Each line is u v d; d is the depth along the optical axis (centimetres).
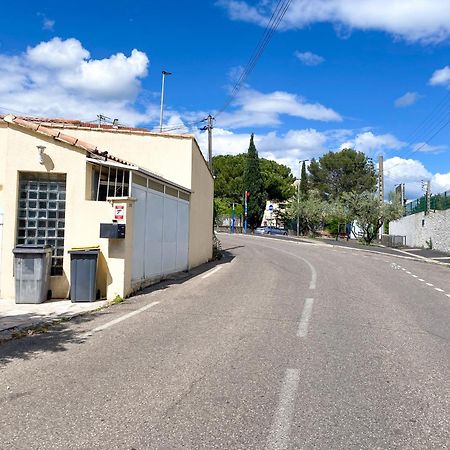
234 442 373
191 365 568
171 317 862
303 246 3641
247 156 6550
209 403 450
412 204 4444
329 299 1097
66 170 1074
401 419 422
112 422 406
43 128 1078
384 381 521
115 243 1050
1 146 1078
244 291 1205
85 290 1010
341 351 640
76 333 738
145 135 1638
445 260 2739
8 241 1055
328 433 391
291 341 690
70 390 482
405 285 1431
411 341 707
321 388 496
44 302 1011
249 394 475
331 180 7619
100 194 1185
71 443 368
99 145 1617
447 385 513
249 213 6438
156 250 1334
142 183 1216
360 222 4622
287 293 1183
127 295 1077
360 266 2058
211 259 2211
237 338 705
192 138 1661
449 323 854
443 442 380
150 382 507
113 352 625
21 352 629
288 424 407
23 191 1083
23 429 391
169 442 371
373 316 900
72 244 1066
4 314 882
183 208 1617
